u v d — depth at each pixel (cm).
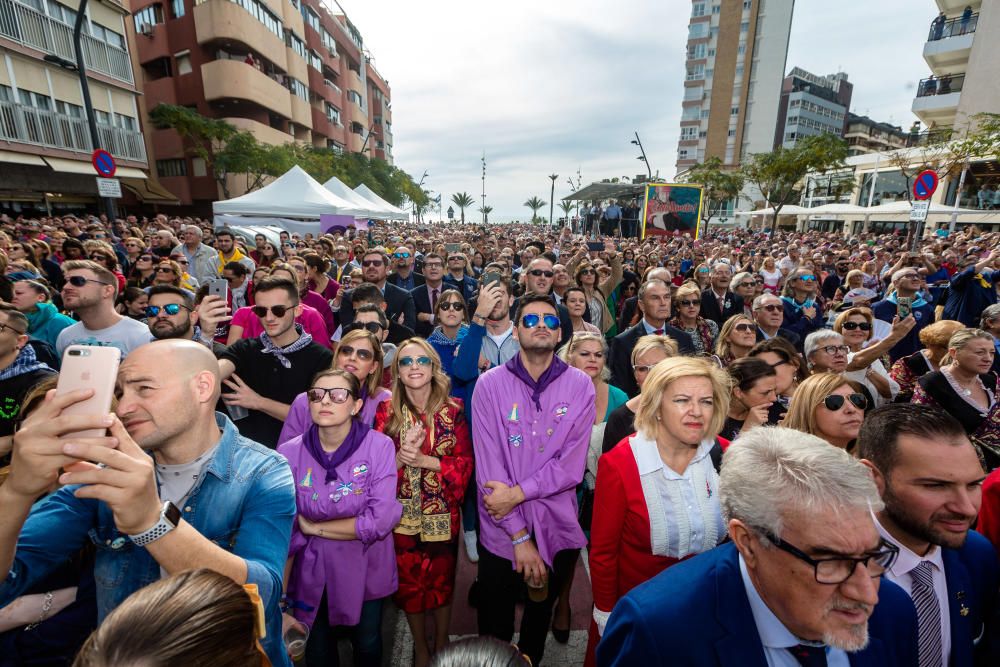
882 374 369
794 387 304
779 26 5606
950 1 3067
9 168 1761
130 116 2355
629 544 196
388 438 234
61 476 94
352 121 5228
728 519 117
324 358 311
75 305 318
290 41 3638
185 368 129
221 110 3042
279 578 132
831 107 7131
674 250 1587
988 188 2353
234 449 144
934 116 3284
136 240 810
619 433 252
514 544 226
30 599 144
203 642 74
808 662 110
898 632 120
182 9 2870
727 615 113
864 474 103
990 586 147
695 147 6306
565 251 1172
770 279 1025
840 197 3631
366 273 553
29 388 236
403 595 238
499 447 242
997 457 285
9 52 1712
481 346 358
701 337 473
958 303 620
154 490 102
